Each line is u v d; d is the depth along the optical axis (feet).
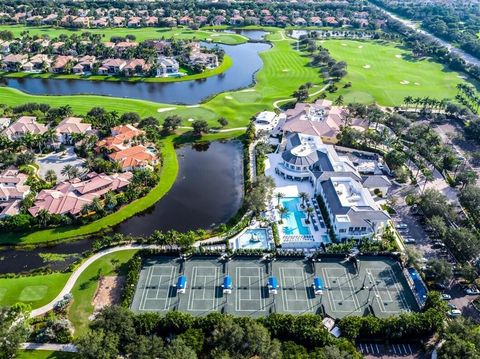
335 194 544.62
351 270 465.06
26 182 591.37
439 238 518.37
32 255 486.79
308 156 638.12
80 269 456.86
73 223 532.32
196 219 554.87
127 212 559.38
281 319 375.25
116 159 643.86
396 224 541.75
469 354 336.08
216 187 627.46
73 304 412.16
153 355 335.88
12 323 367.04
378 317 401.90
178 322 373.81
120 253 480.64
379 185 594.24
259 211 556.10
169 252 477.77
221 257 477.36
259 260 475.31
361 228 503.20
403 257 478.18
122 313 366.63
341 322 381.81
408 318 379.76
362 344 379.14
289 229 528.63
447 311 399.85
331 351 331.77
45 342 374.43
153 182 613.11
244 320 372.99
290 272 459.73
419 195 600.80
